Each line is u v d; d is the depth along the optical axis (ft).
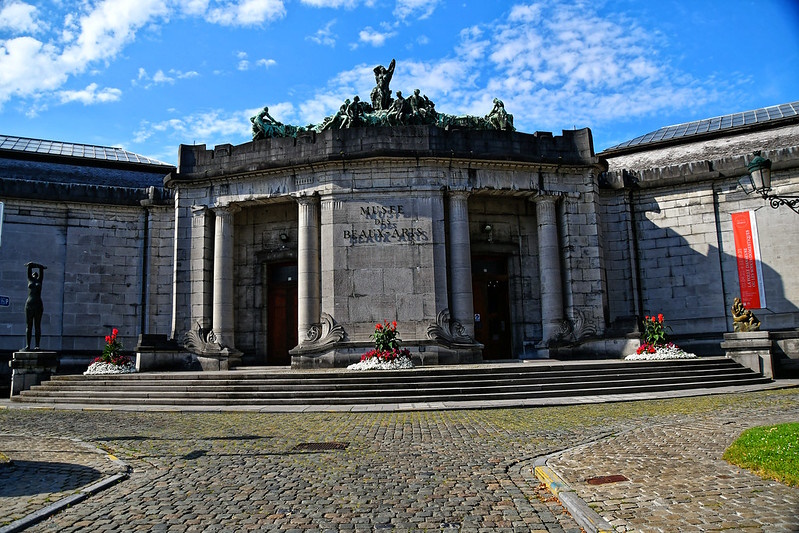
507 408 57.21
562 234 94.94
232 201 94.43
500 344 98.02
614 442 37.78
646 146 119.65
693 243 102.83
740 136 112.98
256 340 98.37
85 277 104.42
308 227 90.63
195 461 35.88
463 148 91.25
